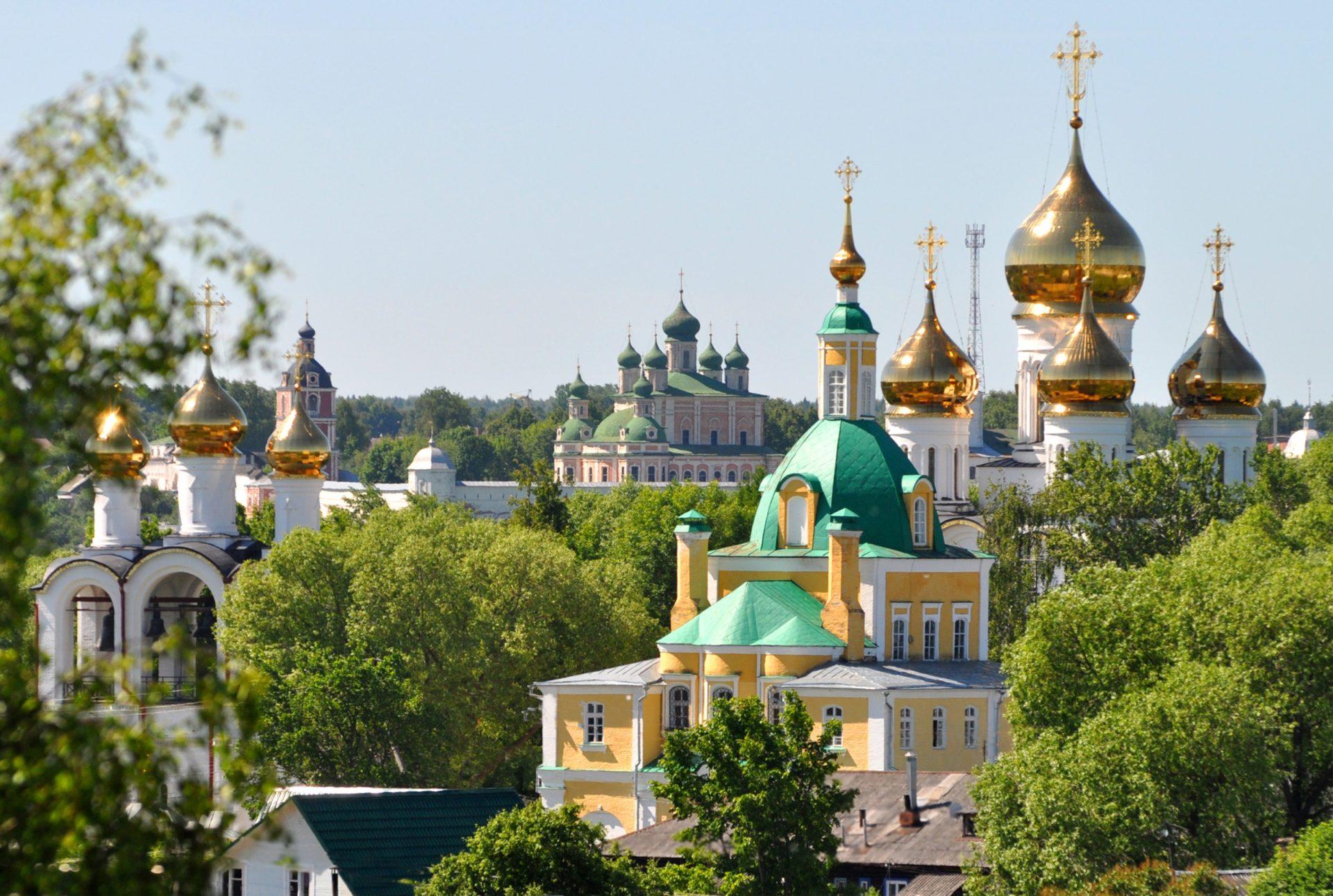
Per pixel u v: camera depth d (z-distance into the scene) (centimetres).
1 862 6994
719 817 18375
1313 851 15938
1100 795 18100
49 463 7369
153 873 7488
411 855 17212
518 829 16462
